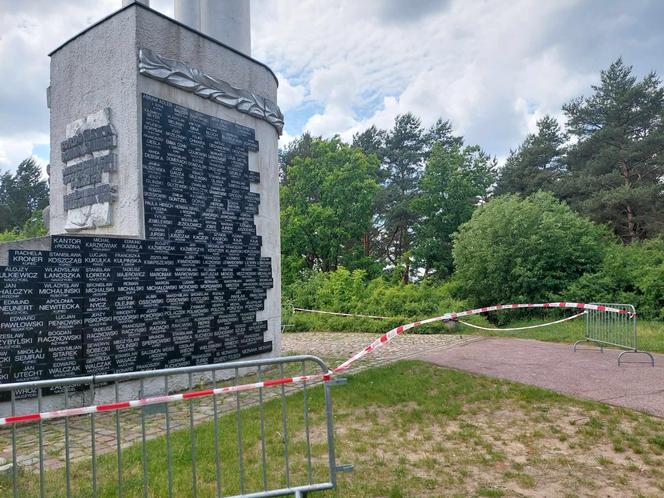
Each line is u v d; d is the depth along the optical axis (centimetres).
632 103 2705
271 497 352
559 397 622
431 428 534
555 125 3322
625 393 630
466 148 3112
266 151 939
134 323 688
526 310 1639
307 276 2472
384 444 486
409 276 3177
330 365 902
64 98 816
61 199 820
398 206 3266
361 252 3091
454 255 1891
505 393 652
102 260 657
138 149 706
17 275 582
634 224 2561
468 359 898
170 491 324
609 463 432
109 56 747
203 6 994
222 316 817
